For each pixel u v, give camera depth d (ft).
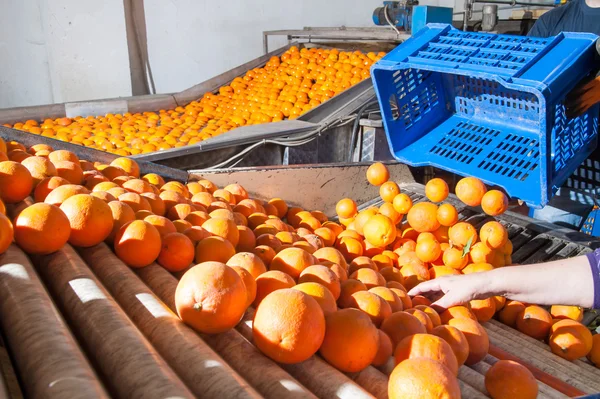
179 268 3.92
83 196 3.77
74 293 3.01
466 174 7.22
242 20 21.83
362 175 9.29
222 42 21.75
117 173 5.98
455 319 4.08
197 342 2.74
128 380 2.29
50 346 2.34
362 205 9.39
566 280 4.05
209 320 2.85
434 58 7.07
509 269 4.31
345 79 14.47
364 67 14.90
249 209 6.35
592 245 6.97
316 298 3.28
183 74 21.48
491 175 6.99
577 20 10.02
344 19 23.72
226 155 10.27
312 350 2.81
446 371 2.58
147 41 20.45
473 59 6.60
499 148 7.32
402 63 7.14
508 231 7.56
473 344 3.91
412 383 2.52
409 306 4.37
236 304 2.92
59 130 12.08
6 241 3.13
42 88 19.67
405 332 3.44
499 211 6.36
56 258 3.41
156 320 2.90
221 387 2.37
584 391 4.04
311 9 22.94
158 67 20.94
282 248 4.91
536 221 7.76
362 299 3.72
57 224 3.39
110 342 2.54
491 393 3.40
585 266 4.04
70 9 18.26
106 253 3.75
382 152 11.83
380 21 15.33
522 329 5.24
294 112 13.07
